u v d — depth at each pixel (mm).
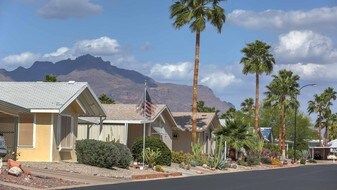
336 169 49344
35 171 23422
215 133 53719
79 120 39188
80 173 25141
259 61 65875
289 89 79562
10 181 19078
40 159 28391
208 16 45312
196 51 45469
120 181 24062
